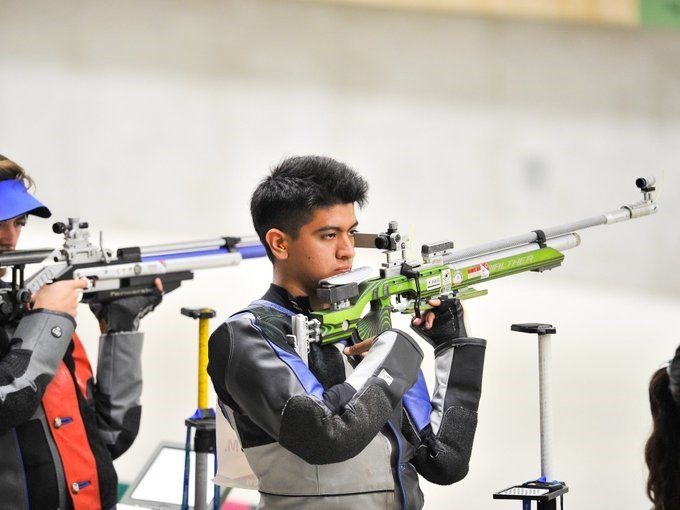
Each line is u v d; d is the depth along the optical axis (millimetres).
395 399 6578
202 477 9141
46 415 7941
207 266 9828
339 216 6930
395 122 23531
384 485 6812
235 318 6871
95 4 23062
